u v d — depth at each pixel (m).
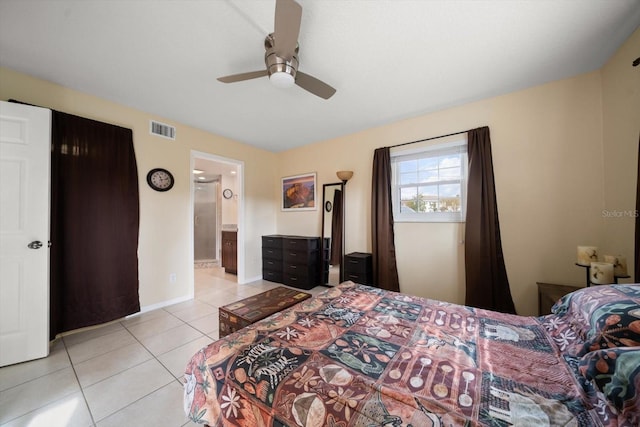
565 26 1.53
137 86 2.23
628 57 1.65
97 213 2.38
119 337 2.20
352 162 3.52
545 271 2.24
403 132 3.03
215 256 6.05
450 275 2.72
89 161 2.34
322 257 3.83
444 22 1.49
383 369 0.89
